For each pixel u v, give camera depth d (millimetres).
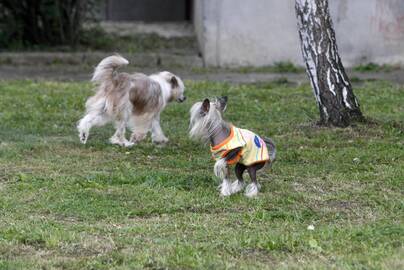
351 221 9516
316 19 14273
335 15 22531
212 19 22750
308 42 14461
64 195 10539
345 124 14500
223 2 22641
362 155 12680
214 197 10492
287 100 17750
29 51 24062
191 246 8406
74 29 24938
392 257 7988
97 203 10195
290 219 9586
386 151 12906
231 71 22438
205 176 11539
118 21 31234
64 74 21906
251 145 10242
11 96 17922
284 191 10805
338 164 12266
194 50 24672
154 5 31641
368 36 22625
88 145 13688
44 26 24891
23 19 24609
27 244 8586
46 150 13320
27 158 12766
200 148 13570
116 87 13164
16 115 15914
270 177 11570
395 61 22703
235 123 15430
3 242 8555
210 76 21594
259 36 22781
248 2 22625
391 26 22578
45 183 11133
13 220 9453
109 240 8672
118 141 13688
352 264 7844
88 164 12422
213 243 8555
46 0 24188
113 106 13172
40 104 17109
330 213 9836
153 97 13367
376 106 16891
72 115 16172
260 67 22703
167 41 26234
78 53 23500
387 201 10258
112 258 8094
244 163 10352
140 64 23047
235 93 18562
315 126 14695
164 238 8789
